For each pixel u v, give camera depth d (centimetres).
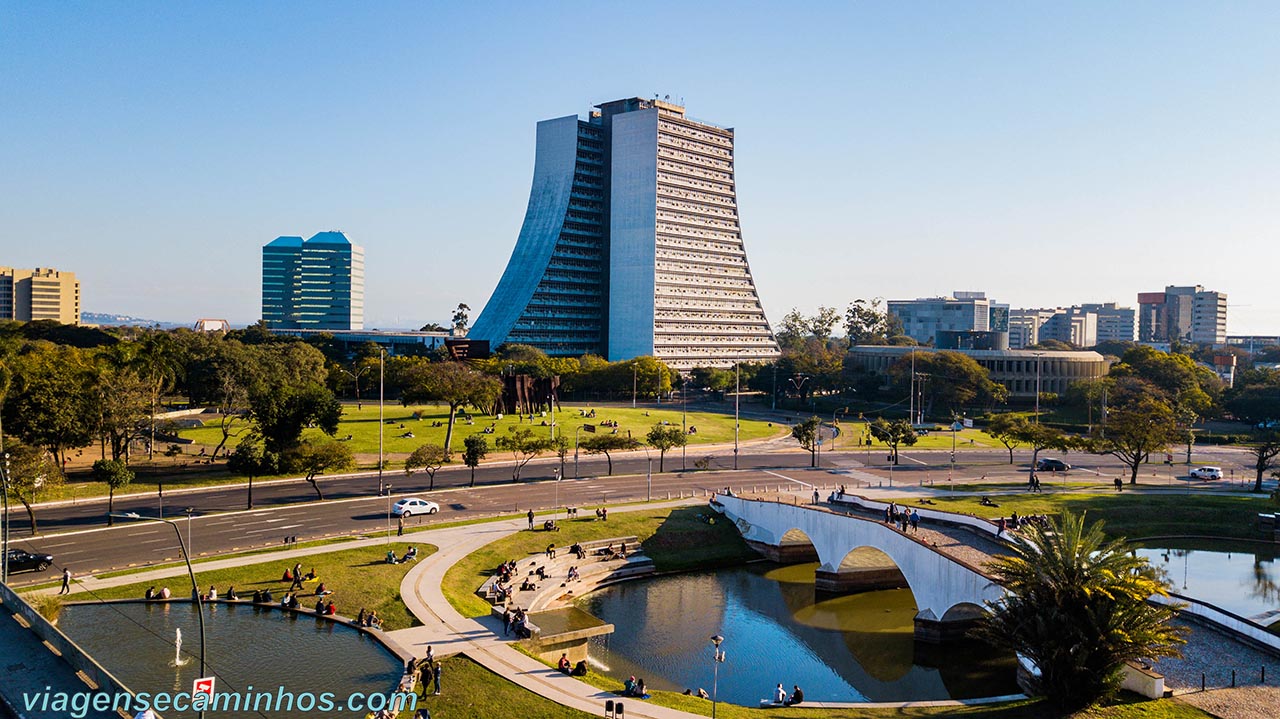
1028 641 5169
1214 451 17275
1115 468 14775
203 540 8706
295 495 10962
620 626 7956
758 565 10175
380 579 7725
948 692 6600
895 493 11581
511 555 9000
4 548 7369
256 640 6319
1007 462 15188
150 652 6022
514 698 5516
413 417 17412
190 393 19175
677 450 15862
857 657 7350
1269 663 5928
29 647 5712
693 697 5838
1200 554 9438
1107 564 5106
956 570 7212
